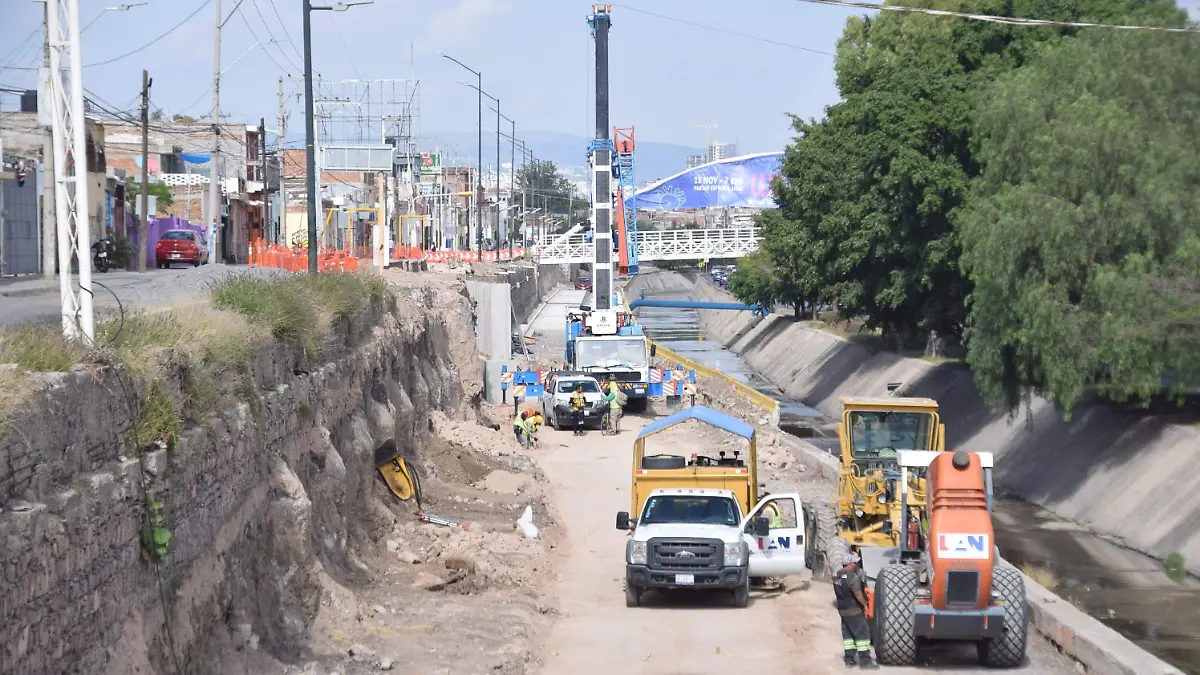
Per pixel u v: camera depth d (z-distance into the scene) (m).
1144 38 139.62
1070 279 138.88
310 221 118.19
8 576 32.94
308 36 117.94
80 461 39.88
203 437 51.03
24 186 159.25
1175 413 147.88
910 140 179.62
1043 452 161.12
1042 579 110.38
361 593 73.00
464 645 64.81
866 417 88.06
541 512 113.50
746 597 80.69
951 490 62.53
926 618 62.88
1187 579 113.12
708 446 157.25
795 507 84.81
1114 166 136.88
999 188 152.62
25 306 91.25
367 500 89.69
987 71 181.62
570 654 68.31
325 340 84.81
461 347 188.75
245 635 53.94
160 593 44.62
